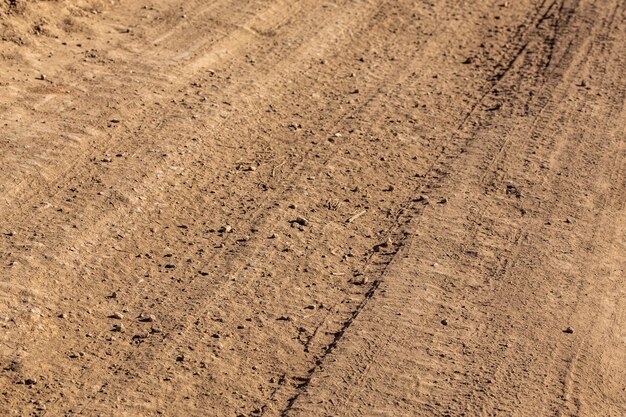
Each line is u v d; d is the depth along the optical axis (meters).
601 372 13.09
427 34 23.16
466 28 23.69
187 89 19.22
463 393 12.52
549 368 13.02
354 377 12.70
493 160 17.81
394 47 22.34
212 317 13.59
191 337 13.20
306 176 17.05
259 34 22.05
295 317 13.73
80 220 15.16
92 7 21.98
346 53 21.73
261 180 16.86
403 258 15.02
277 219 15.80
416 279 14.55
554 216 16.28
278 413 12.13
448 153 18.08
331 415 12.10
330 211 16.17
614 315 14.16
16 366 12.46
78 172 16.27
